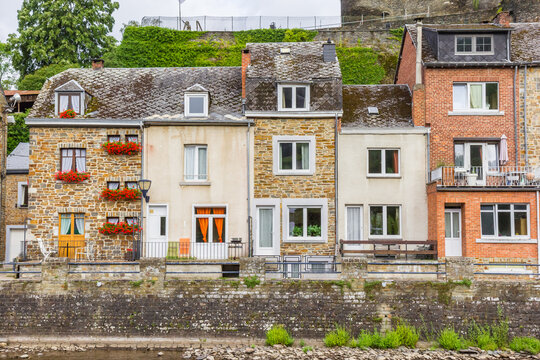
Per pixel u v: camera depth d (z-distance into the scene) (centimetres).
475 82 2214
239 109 2233
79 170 2153
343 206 2148
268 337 1670
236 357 1576
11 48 3988
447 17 4103
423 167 2166
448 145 2183
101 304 1717
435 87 2203
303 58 2348
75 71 2472
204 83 2402
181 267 1944
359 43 3872
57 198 2127
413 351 1617
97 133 2152
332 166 2139
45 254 2034
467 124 2191
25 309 1725
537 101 2195
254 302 1708
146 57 3775
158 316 1708
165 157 2134
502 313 1684
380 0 4462
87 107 2239
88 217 2119
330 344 1652
